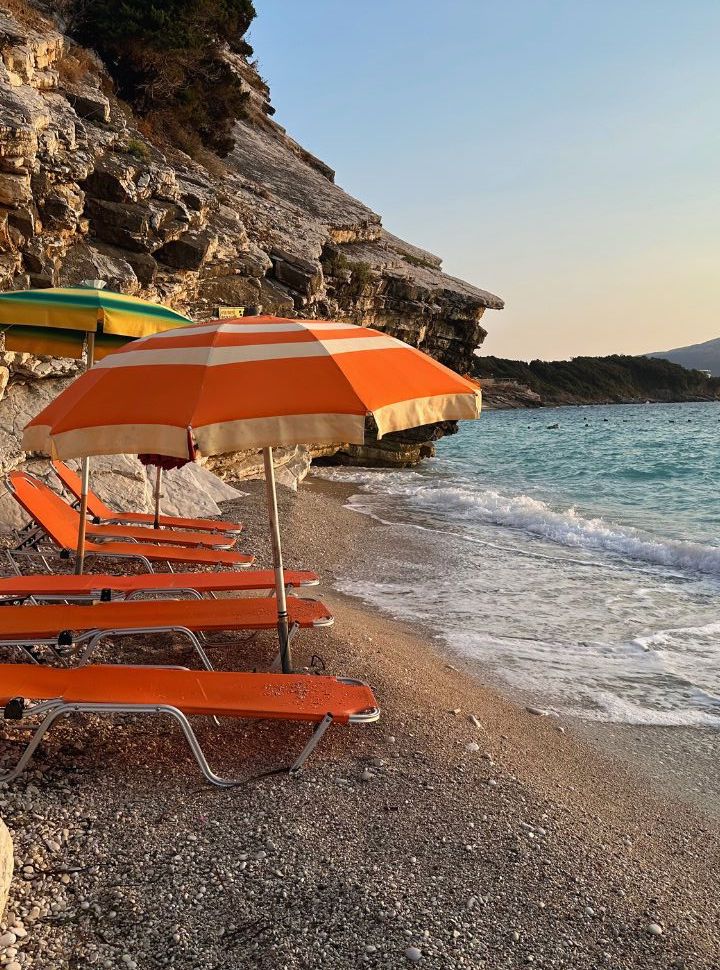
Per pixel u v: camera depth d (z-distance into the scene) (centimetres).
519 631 840
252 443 345
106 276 1432
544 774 477
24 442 434
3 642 504
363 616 848
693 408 15925
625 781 499
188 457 343
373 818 390
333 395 360
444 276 4253
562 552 1305
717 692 677
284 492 1672
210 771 405
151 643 625
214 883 329
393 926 314
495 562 1208
